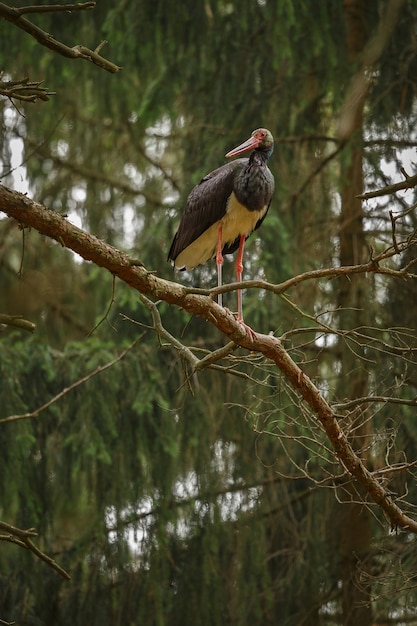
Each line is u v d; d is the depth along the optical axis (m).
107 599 12.30
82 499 13.31
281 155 13.05
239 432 12.72
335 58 12.84
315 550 12.39
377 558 11.90
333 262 13.23
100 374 12.52
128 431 12.55
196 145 13.59
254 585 12.27
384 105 12.46
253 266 12.75
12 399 12.19
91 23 13.74
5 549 12.49
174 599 12.41
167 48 13.43
